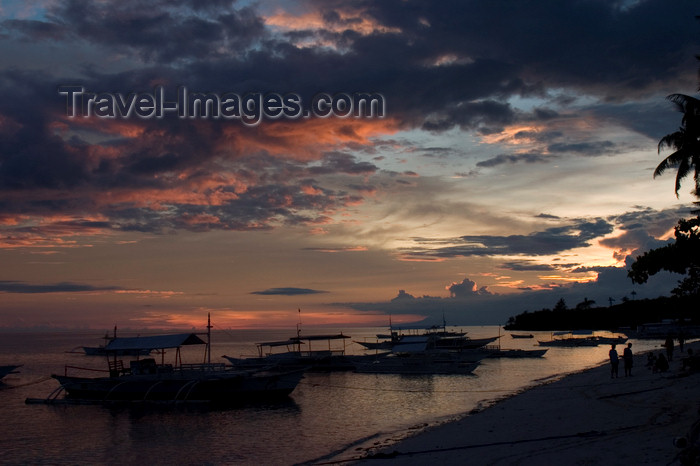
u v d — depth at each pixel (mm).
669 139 32438
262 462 24422
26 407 43250
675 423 19781
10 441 30844
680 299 61375
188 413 39062
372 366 67125
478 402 41156
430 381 58125
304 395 48062
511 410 30453
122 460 26188
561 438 20078
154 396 43719
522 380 57219
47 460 26562
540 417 26078
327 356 72438
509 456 18109
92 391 45062
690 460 12312
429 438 24297
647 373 38719
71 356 135250
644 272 36469
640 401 26125
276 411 39500
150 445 29188
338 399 45125
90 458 26781
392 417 35594
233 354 140375
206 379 42688
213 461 25156
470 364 63969
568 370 68250
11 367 64812
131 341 46656
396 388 52469
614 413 23859
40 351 166250
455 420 31797
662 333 133375
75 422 36594
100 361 115875
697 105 30844
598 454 16312
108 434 32500
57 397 47625
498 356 92500
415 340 73812
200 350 162875
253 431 32125
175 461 25531
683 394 25922
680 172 32812
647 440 17328
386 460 20078
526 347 128625
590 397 30734
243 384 43094
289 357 72938
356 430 31344
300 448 26984
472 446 20766
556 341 132625
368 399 44844
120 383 44062
